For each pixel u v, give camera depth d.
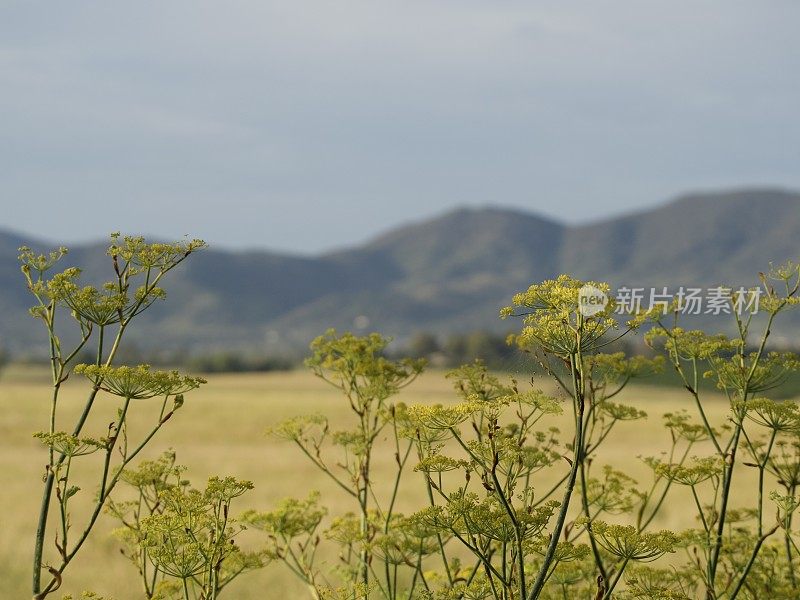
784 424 4.62
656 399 38.06
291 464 26.88
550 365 4.32
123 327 4.13
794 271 4.71
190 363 147.88
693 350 4.79
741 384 4.77
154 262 4.14
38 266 4.09
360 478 5.84
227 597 11.03
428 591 4.89
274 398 66.94
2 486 20.64
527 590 4.30
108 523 15.55
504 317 3.99
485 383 4.88
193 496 4.41
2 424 43.91
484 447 4.08
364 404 5.90
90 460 24.25
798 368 4.67
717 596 5.02
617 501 5.46
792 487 5.11
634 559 4.11
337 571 5.64
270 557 5.64
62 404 54.06
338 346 5.87
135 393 4.04
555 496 14.52
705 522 5.01
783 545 5.85
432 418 4.13
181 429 43.69
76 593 11.09
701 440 5.40
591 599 5.15
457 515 4.05
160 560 4.34
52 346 4.09
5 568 12.42
